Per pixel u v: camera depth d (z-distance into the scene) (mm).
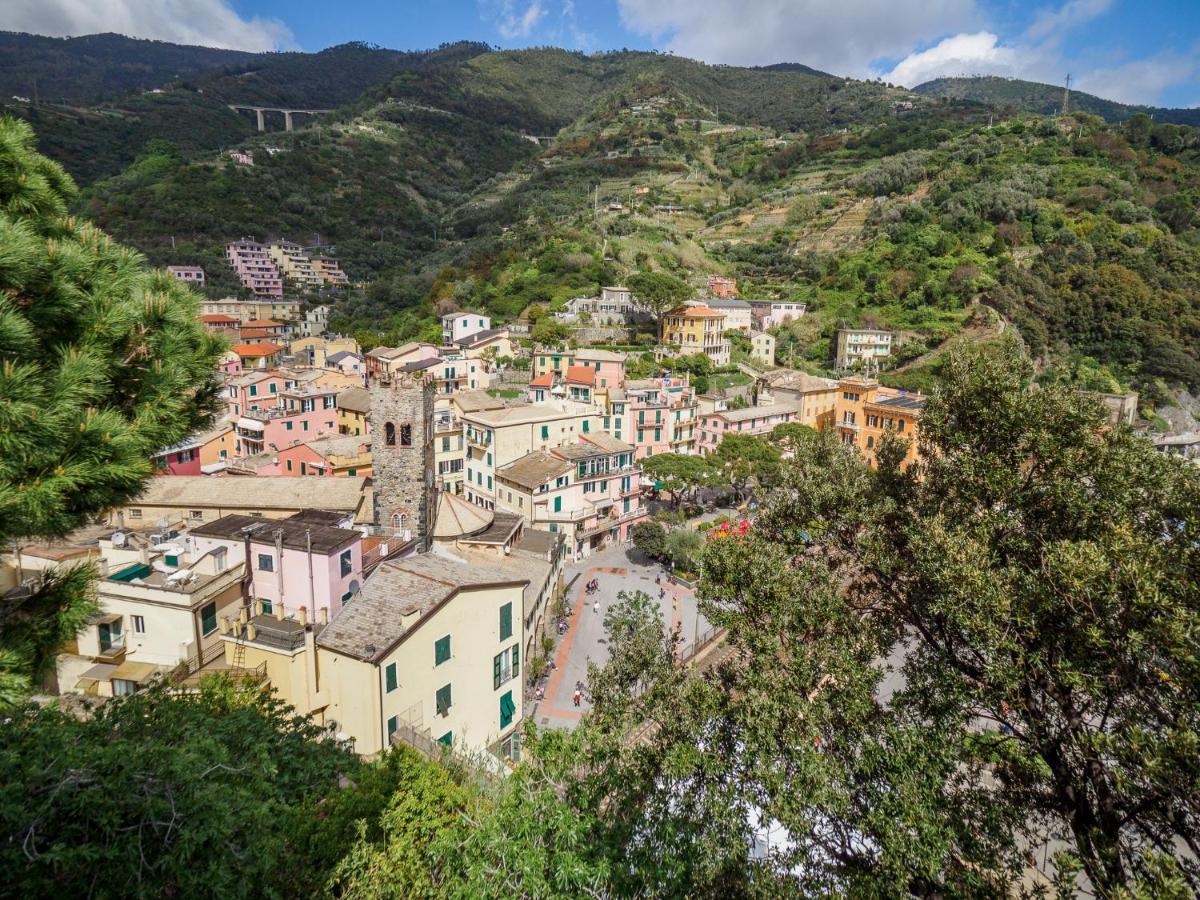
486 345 123812
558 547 60188
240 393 92688
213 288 175250
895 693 21641
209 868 12398
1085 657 18312
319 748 22562
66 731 14109
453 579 35812
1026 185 164750
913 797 17766
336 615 33312
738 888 19109
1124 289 129250
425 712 33156
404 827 17422
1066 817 19500
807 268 172750
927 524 21875
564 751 21094
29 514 11992
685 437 99750
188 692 25734
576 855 15586
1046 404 22719
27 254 11695
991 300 133000
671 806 20781
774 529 27891
